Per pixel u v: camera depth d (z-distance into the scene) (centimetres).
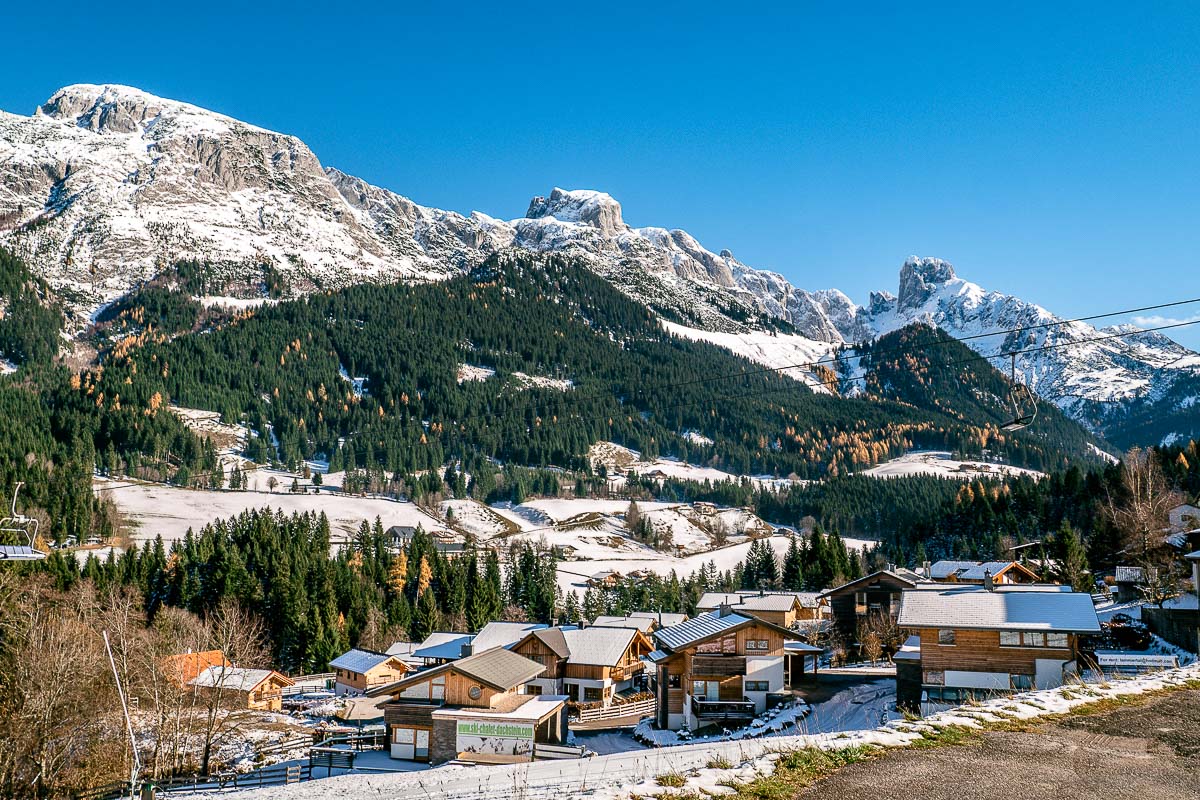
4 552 3950
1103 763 1759
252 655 8900
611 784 1797
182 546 13950
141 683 5459
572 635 7094
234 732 6156
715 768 1817
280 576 10925
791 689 5703
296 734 6184
